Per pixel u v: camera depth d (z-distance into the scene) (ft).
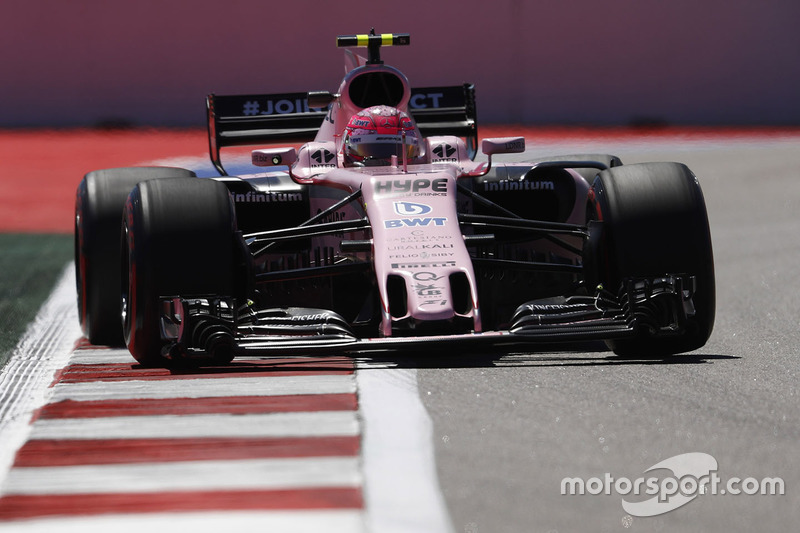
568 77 376.27
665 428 46.50
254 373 60.03
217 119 94.63
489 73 376.68
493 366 61.46
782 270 103.96
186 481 39.63
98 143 333.83
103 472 40.86
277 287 72.28
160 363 63.16
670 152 286.25
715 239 132.67
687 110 373.81
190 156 288.51
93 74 373.20
